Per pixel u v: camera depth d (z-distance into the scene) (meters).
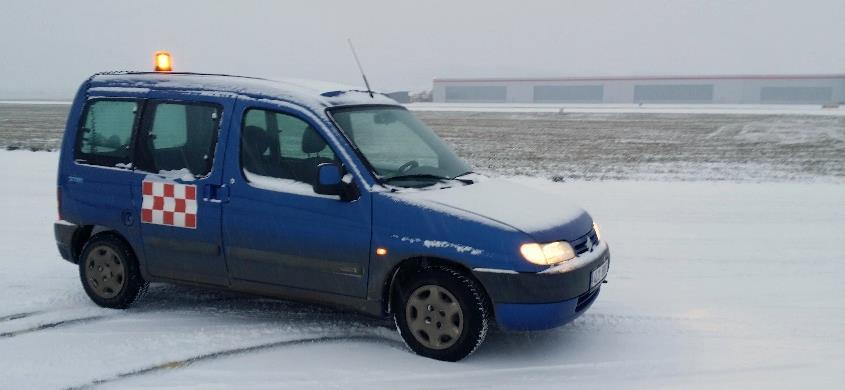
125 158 5.52
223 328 5.25
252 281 5.11
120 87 5.64
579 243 4.75
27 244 8.28
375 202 4.63
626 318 5.70
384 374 4.42
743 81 92.81
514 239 4.38
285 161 4.95
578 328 5.43
